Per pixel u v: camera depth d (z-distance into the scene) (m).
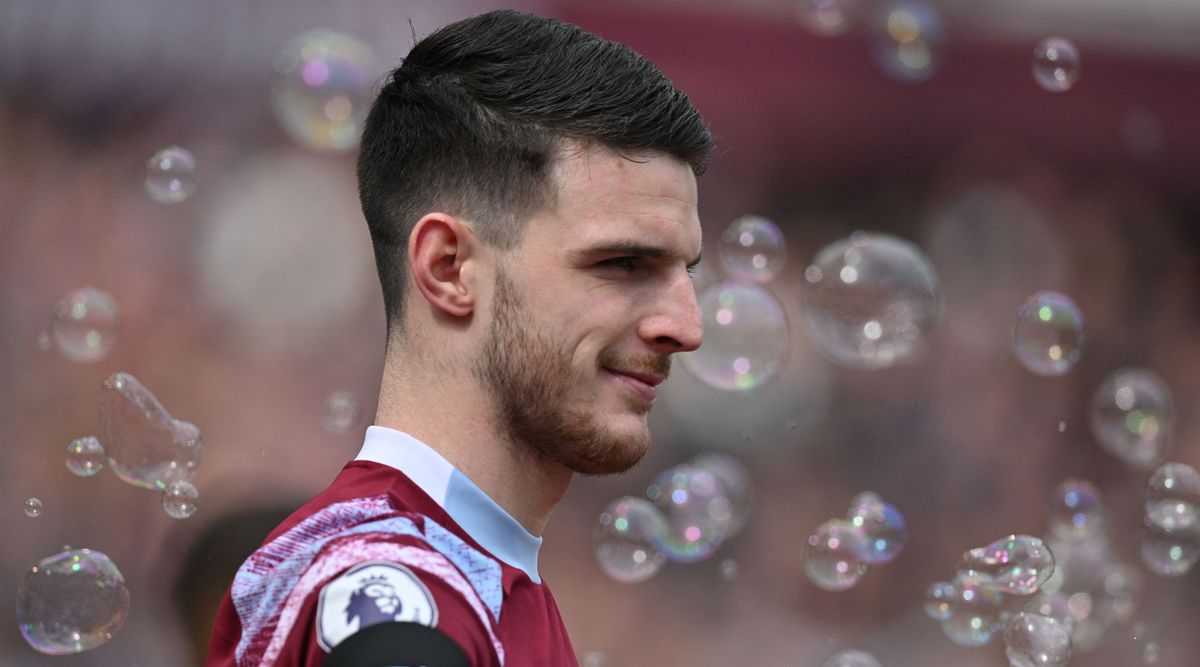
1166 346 26.53
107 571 6.45
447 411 4.55
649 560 10.09
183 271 21.05
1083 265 26.72
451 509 4.44
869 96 25.33
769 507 21.83
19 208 20.59
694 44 24.00
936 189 26.23
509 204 4.50
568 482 4.71
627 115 4.50
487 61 4.69
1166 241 27.06
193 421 20.28
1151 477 9.84
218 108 21.91
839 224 25.69
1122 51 26.95
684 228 4.55
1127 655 19.75
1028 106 26.50
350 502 4.29
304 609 3.77
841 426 23.16
